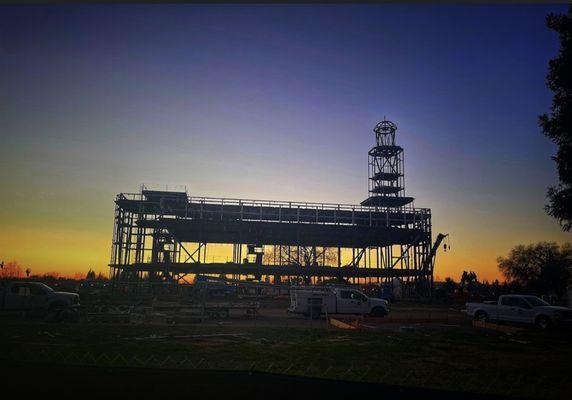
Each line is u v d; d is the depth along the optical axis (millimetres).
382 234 62938
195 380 5984
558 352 14531
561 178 25297
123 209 60219
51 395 5484
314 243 69125
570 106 24547
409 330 20297
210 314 26281
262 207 59938
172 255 62469
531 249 91875
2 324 19562
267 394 5730
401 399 5855
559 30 25641
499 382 9758
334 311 28656
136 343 14312
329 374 10164
